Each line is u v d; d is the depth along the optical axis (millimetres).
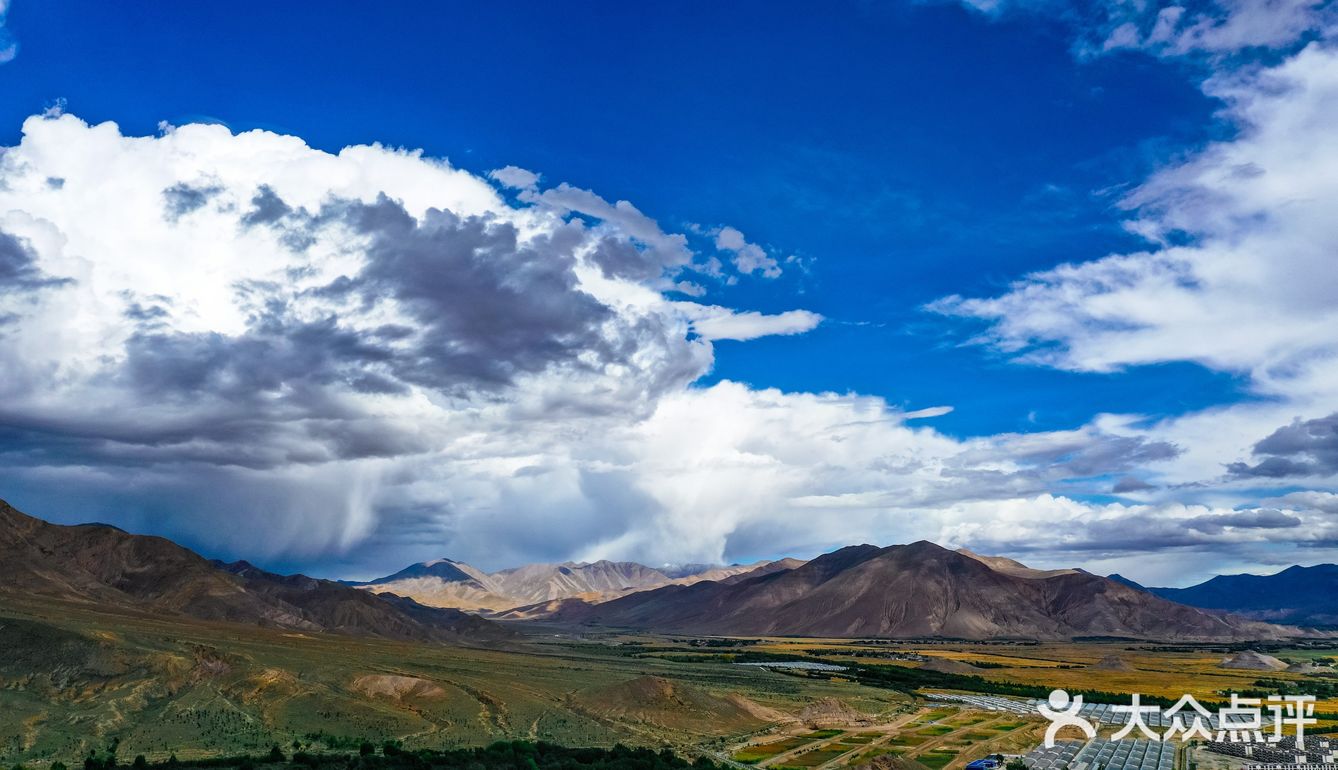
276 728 161750
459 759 139625
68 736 148375
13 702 158750
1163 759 171875
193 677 182500
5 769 128000
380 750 151250
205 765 130750
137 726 156875
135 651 182500
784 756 170125
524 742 155500
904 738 190750
